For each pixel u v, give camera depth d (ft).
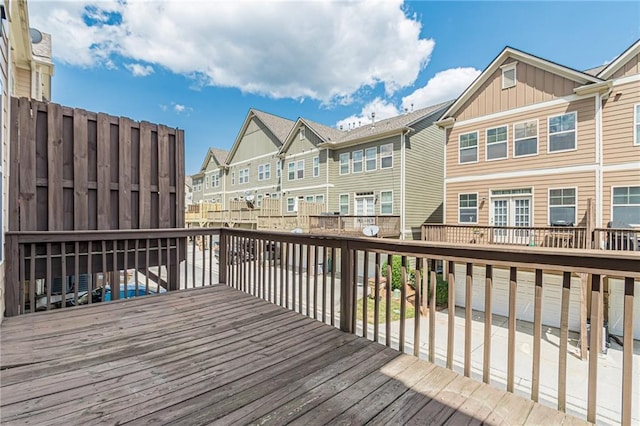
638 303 23.66
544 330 25.07
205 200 85.40
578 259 4.89
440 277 32.83
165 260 13.98
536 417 5.05
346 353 7.36
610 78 25.85
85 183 12.01
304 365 6.77
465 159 34.40
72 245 11.62
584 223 26.84
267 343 7.93
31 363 6.73
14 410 5.10
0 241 8.84
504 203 31.63
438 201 46.32
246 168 67.26
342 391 5.78
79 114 11.96
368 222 39.11
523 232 29.60
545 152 28.99
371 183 43.60
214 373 6.40
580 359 19.38
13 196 10.42
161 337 8.27
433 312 7.04
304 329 8.91
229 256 14.62
